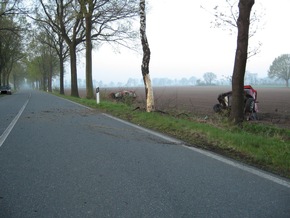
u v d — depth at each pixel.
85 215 3.89
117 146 8.08
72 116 15.09
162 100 30.59
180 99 34.28
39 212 3.98
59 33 37.75
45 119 13.91
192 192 4.68
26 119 13.98
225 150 7.71
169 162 6.44
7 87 55.03
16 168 5.98
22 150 7.57
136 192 4.68
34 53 68.00
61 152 7.35
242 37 10.59
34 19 35.09
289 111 20.30
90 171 5.78
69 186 4.95
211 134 9.06
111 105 19.39
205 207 4.12
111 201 4.33
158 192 4.68
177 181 5.19
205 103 27.44
